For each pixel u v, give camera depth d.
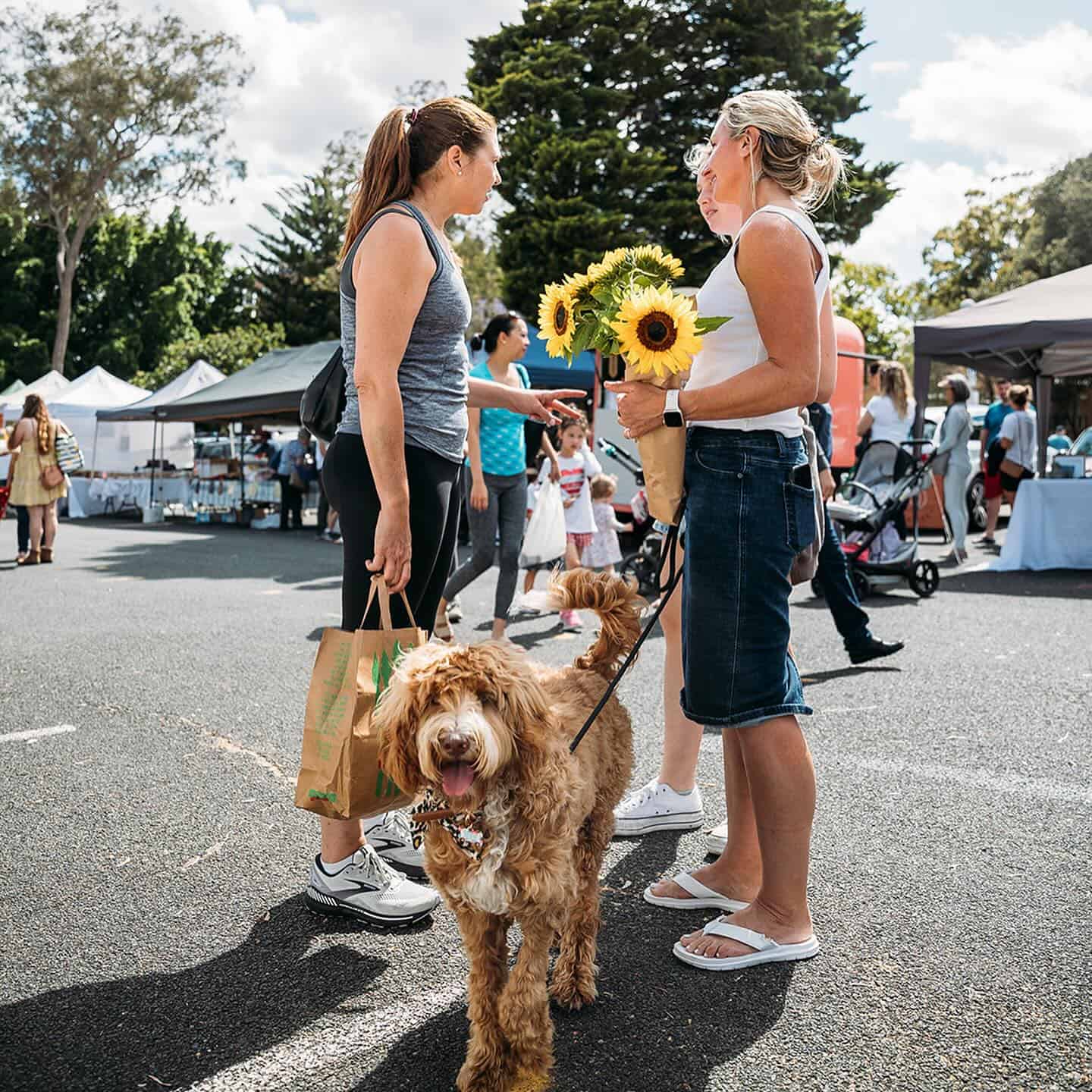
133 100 39.06
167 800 3.87
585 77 29.19
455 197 2.99
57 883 3.16
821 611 8.32
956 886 3.11
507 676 2.15
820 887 3.12
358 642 2.71
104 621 7.81
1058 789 3.94
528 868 2.16
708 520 2.61
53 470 12.05
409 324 2.77
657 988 2.58
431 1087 2.19
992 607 8.42
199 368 21.52
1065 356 13.18
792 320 2.47
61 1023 2.41
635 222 27.36
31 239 47.16
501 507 6.59
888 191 27.28
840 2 28.77
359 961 2.72
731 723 2.63
